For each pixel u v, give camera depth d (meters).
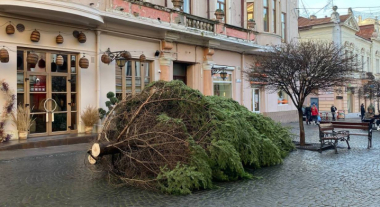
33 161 8.64
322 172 7.55
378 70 43.94
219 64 18.58
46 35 11.45
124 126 6.90
